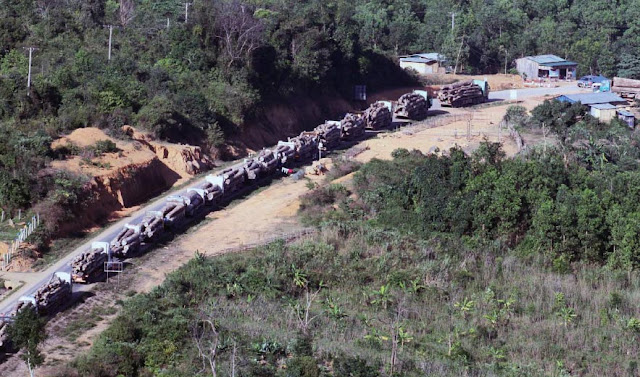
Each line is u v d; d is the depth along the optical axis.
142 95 103.50
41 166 83.19
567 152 98.00
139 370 56.03
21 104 94.75
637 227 75.56
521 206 80.50
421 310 66.75
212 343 58.00
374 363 57.44
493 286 70.31
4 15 116.31
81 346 60.62
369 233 78.00
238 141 109.69
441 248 76.25
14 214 78.00
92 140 91.62
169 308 64.12
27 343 56.56
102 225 82.00
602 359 61.09
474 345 62.28
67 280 67.19
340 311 64.69
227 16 118.00
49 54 109.38
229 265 71.31
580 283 71.94
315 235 78.69
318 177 98.50
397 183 89.31
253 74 118.12
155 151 96.88
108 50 113.56
